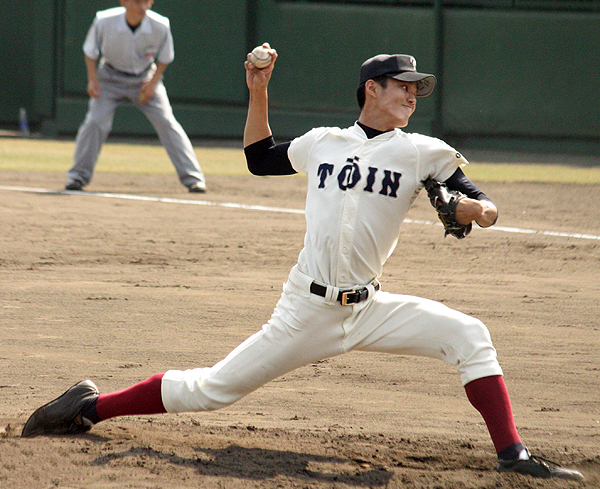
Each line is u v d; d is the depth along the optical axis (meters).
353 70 77.31
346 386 16.61
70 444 12.70
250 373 12.26
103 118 42.81
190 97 79.25
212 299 23.16
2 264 26.89
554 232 34.62
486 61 75.50
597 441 13.66
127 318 21.11
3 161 56.91
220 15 78.12
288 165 12.55
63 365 17.34
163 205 39.34
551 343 19.55
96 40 41.41
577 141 74.38
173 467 11.84
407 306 12.16
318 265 11.76
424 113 77.06
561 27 73.19
